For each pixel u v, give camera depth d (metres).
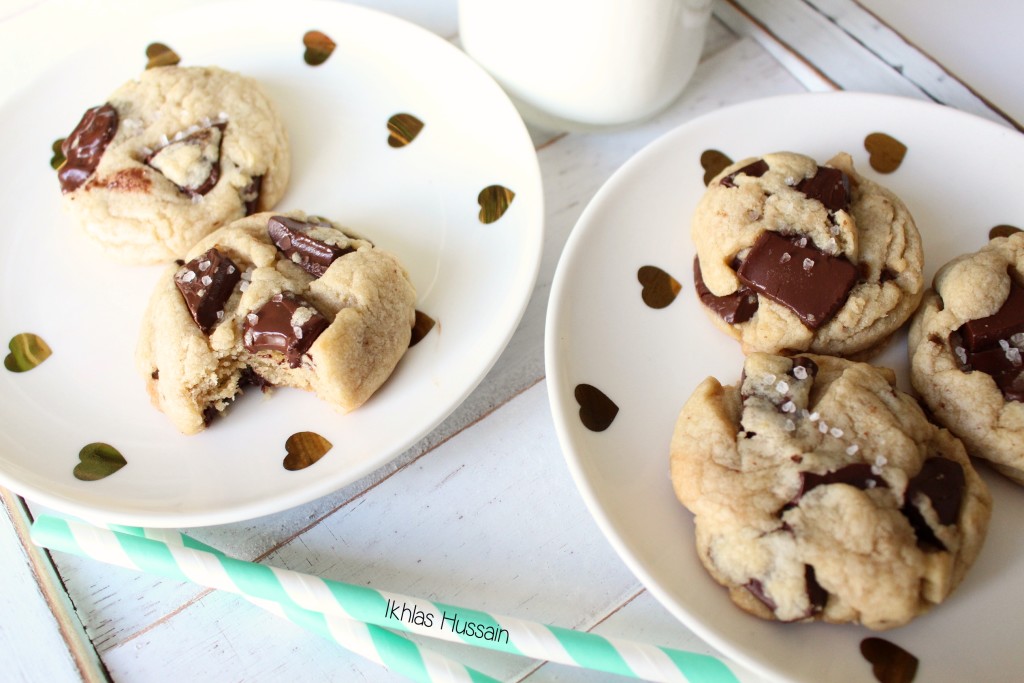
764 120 0.33
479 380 0.29
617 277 0.31
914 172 0.32
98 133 0.32
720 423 0.27
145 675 0.28
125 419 0.30
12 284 0.32
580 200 0.34
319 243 0.30
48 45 0.37
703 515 0.27
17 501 0.29
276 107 0.34
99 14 0.37
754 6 0.36
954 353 0.29
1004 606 0.27
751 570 0.26
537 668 0.28
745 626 0.26
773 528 0.26
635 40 0.31
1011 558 0.27
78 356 0.31
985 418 0.28
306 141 0.34
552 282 0.31
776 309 0.29
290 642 0.28
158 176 0.32
